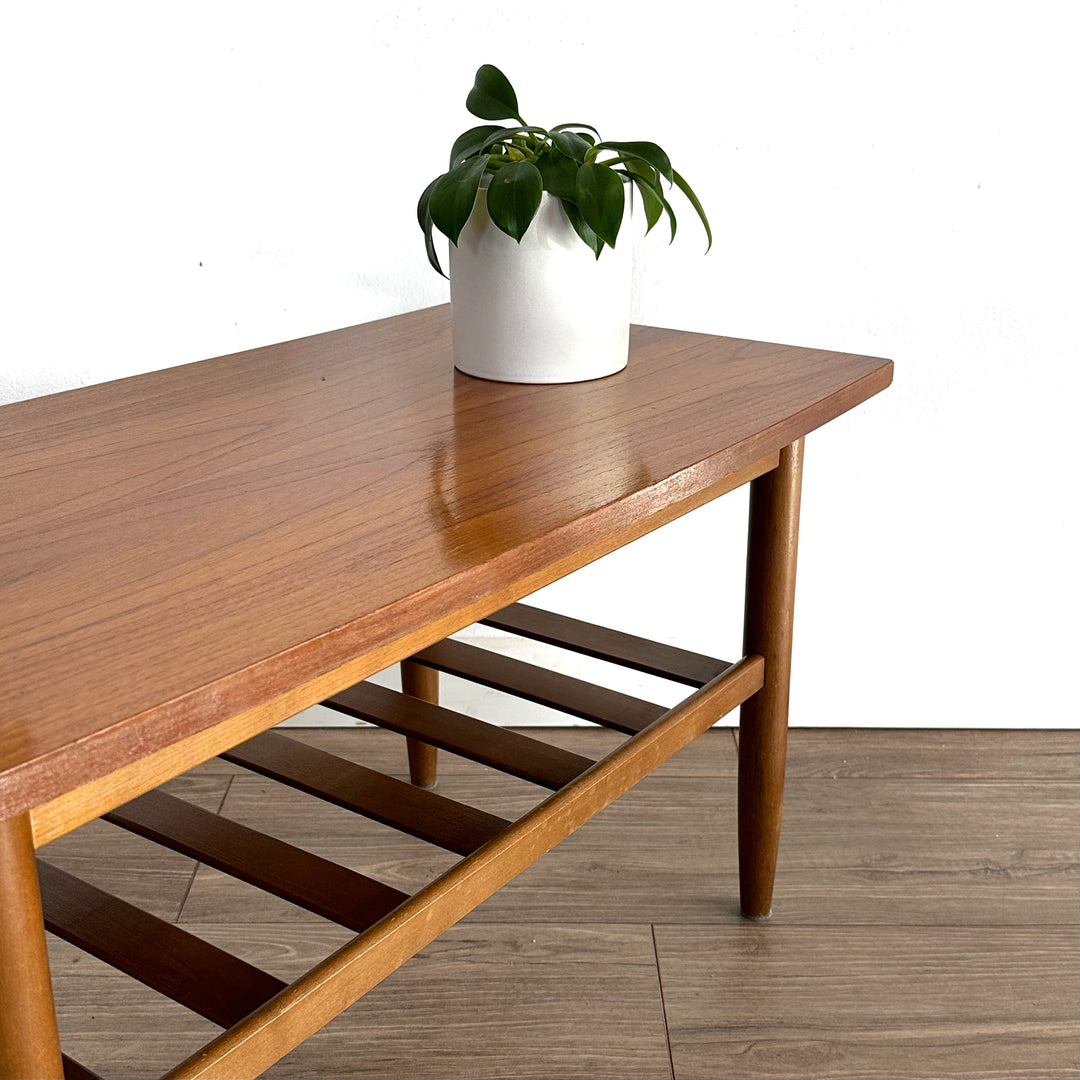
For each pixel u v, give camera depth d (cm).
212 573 75
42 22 145
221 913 143
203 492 90
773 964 136
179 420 108
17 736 56
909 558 178
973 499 174
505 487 90
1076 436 170
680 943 139
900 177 159
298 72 153
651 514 90
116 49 148
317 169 158
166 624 68
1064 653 182
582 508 85
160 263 159
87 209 154
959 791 169
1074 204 159
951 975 135
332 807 165
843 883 150
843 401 116
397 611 71
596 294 117
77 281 157
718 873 152
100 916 93
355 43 152
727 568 179
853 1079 120
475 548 79
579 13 152
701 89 156
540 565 81
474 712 185
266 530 82
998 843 158
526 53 154
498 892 148
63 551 79
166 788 168
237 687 63
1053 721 186
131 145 152
